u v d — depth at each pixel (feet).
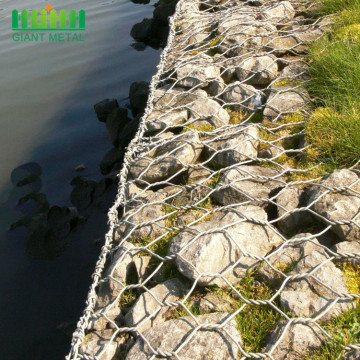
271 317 8.75
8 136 28.89
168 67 19.74
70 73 36.68
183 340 8.35
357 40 15.26
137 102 30.53
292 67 16.53
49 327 16.52
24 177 25.16
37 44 42.52
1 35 44.83
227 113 15.51
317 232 10.50
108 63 38.22
